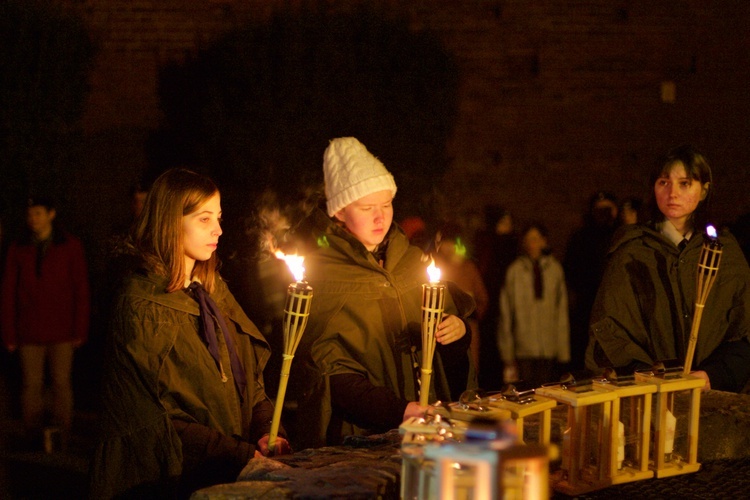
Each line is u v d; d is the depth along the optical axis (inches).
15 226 325.1
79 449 256.8
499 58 378.3
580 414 99.5
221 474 117.6
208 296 126.7
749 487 104.6
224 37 340.5
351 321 134.3
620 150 381.1
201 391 121.5
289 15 331.3
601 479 102.6
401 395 134.7
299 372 133.7
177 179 124.2
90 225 366.0
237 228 311.3
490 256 311.6
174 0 373.1
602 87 379.6
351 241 137.0
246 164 319.6
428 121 334.0
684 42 378.9
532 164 380.5
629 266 144.4
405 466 75.5
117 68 373.7
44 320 255.6
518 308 273.9
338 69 325.7
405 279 138.6
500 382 291.7
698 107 380.8
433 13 376.8
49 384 326.0
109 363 119.8
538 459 60.0
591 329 143.2
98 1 373.1
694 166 143.2
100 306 155.7
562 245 382.6
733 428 118.4
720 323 145.2
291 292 108.6
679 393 128.1
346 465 91.8
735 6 378.3
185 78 373.1
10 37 328.8
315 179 318.3
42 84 330.3
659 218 148.2
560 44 378.0
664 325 142.9
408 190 331.3
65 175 335.9
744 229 310.7
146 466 117.0
